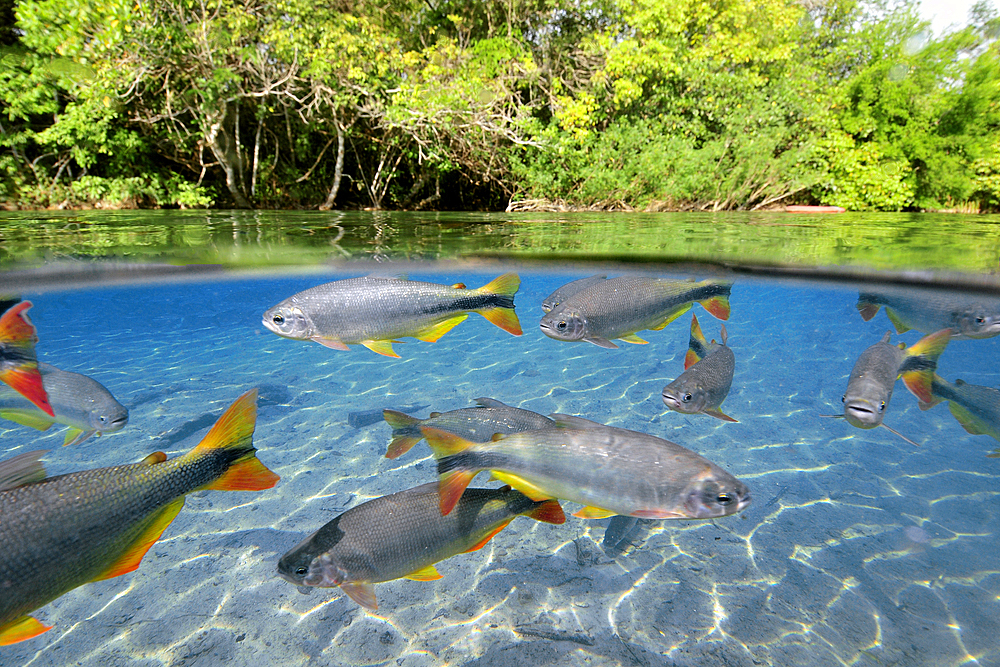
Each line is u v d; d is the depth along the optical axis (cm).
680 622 339
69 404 384
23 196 1460
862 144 2130
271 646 315
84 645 313
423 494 270
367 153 1967
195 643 316
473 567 384
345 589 257
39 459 203
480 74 1656
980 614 350
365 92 1493
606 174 1697
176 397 750
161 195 1580
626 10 1792
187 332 1433
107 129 1487
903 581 381
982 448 640
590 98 1636
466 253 746
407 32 1895
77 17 1180
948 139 2056
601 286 372
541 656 312
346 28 1508
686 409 350
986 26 2016
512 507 280
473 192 2091
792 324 1839
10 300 765
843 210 1939
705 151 1767
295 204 1900
